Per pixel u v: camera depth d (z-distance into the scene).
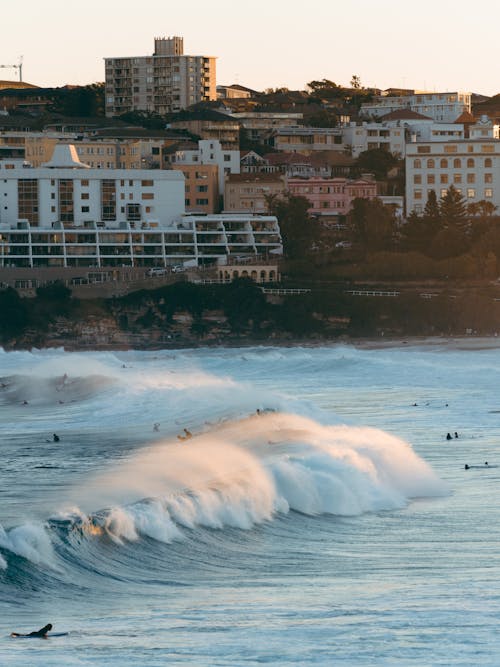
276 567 102.12
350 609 85.44
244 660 72.56
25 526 100.00
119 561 99.62
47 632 79.56
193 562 102.38
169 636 78.25
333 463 131.38
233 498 116.00
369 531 115.56
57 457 164.62
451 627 79.62
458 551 106.81
